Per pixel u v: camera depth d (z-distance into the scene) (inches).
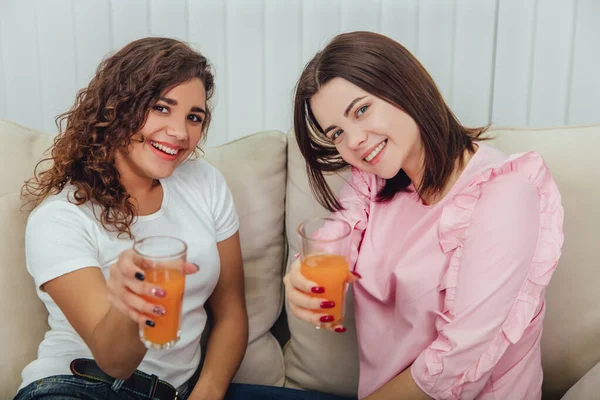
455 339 50.6
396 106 51.6
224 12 80.8
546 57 81.4
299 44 81.7
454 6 80.1
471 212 52.9
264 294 68.4
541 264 51.2
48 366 53.9
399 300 56.6
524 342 53.5
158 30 81.0
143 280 41.2
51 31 81.0
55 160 57.6
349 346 65.1
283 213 70.2
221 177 65.2
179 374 59.1
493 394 53.7
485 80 82.6
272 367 67.5
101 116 55.7
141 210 58.7
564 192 61.0
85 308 49.9
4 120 66.0
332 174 66.2
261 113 84.6
